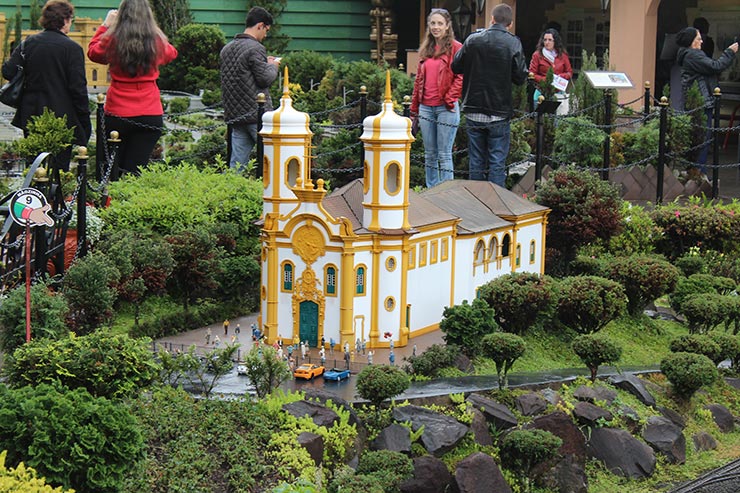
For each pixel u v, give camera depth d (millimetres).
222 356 17766
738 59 41906
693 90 33656
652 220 27625
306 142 21047
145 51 25484
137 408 16562
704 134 33469
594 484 18359
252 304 22656
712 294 23547
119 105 25844
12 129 35062
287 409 17109
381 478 16344
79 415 14219
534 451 17484
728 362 22891
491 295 21531
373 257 20344
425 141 27750
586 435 18891
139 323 20938
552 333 22328
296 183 20312
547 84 33094
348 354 19531
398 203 20359
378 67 39125
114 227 23375
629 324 23609
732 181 34875
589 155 31953
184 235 22047
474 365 20359
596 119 33188
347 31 49031
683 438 19422
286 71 21203
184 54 42906
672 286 23859
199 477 15633
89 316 19266
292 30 48656
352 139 31469
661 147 30359
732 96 41500
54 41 24500
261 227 20875
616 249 26859
